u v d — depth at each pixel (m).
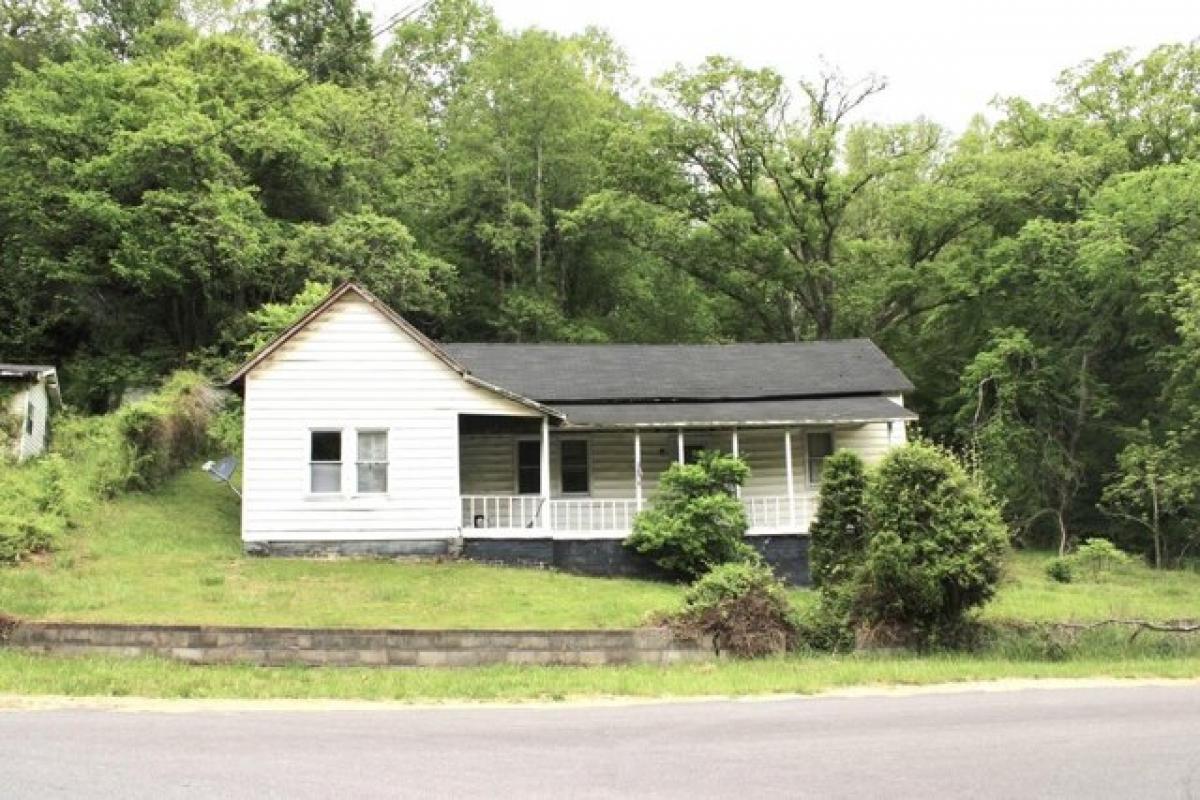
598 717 10.47
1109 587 23.91
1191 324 28.23
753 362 28.34
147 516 23.25
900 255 40.56
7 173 34.81
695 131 39.19
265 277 34.25
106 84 36.78
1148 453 29.56
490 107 41.47
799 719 10.34
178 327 36.12
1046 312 35.16
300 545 21.88
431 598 18.34
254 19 54.22
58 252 35.22
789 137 40.09
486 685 12.42
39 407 27.36
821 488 17.55
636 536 22.61
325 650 13.64
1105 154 37.78
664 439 26.91
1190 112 39.47
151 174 34.12
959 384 36.78
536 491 26.25
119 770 7.47
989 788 7.27
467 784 7.21
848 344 29.44
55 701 10.92
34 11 44.97
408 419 22.61
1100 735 9.43
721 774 7.63
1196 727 9.88
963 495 15.81
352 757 8.10
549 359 27.81
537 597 18.97
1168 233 32.09
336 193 38.88
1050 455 32.22
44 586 17.11
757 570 16.55
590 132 41.28
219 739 8.82
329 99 43.06
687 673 13.50
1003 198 37.12
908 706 11.31
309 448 22.19
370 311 22.80
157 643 13.47
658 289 42.84
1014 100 41.41
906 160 40.00
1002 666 14.34
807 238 40.94
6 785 6.97
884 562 15.36
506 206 40.47
